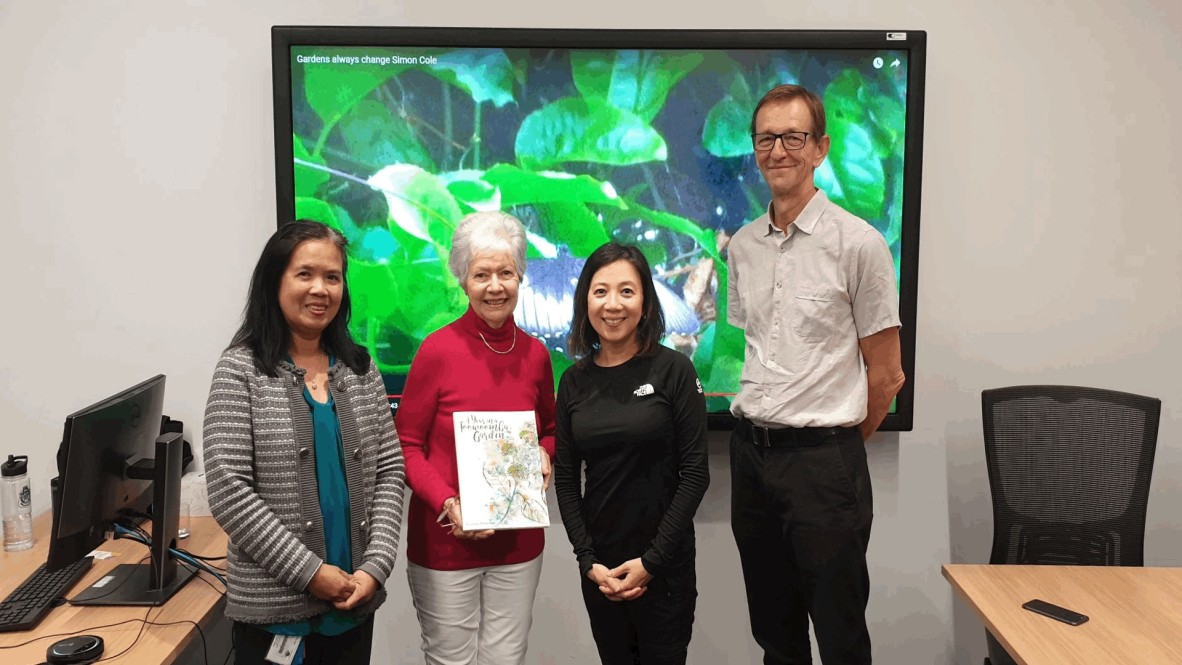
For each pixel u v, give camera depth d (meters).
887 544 2.54
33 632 1.62
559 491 1.90
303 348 1.66
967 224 2.43
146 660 1.51
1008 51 2.38
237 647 1.60
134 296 2.40
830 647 1.95
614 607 1.87
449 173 2.34
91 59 2.32
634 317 1.78
